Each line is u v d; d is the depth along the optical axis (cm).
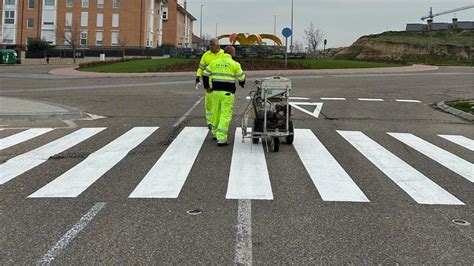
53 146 893
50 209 524
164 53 6688
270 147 890
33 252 409
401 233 463
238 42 4300
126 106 1523
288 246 426
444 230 473
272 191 602
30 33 7019
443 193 609
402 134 1075
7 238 440
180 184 630
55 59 6544
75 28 6931
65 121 1219
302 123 1209
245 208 531
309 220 495
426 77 2919
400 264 393
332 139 994
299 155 828
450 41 9156
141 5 7038
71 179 655
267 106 884
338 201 564
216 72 898
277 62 3681
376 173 710
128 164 749
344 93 1975
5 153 829
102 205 539
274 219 496
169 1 8812
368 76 2973
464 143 979
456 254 415
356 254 411
